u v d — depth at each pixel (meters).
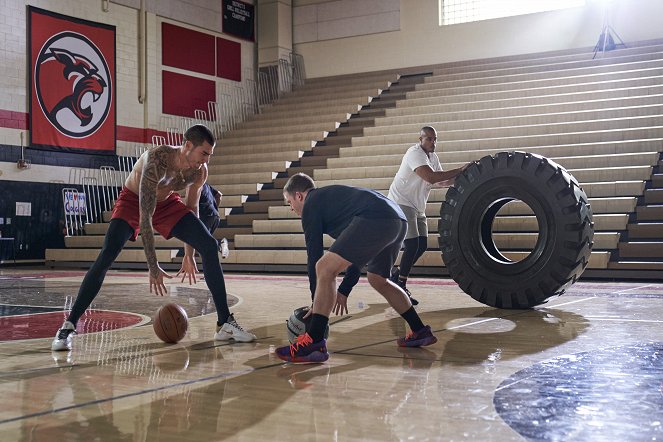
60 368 3.09
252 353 3.44
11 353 3.48
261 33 16.61
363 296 6.29
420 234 5.96
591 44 13.97
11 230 11.92
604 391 2.56
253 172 12.85
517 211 9.21
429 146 5.75
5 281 8.52
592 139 10.46
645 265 7.88
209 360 3.25
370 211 3.21
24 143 12.12
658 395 2.49
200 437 2.04
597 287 6.96
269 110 15.76
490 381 2.75
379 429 2.10
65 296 6.57
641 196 8.96
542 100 12.21
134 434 2.07
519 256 8.36
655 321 4.39
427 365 3.09
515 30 14.65
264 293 6.73
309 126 13.99
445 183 5.95
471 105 12.79
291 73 16.69
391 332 4.12
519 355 3.30
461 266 5.25
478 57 14.98
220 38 15.77
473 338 3.82
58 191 12.58
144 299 6.14
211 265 3.82
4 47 11.89
